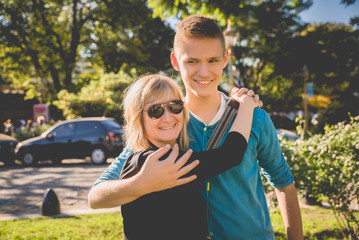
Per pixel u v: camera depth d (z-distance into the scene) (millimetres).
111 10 21406
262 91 23188
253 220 1492
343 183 3186
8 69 23500
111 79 15898
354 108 15578
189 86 1537
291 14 18500
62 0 20453
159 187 1116
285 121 19453
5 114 28812
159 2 6020
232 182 1460
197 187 1370
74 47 22125
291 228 1679
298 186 3438
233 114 1506
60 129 11227
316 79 20812
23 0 19984
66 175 9188
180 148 1521
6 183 8250
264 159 1618
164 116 1421
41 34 21000
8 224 4816
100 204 1215
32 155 11094
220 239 1465
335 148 3195
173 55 1708
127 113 1501
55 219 5090
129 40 23359
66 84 21906
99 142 10945
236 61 20734
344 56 19375
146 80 1476
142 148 1460
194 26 1465
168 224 1265
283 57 20234
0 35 20797
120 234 4254
